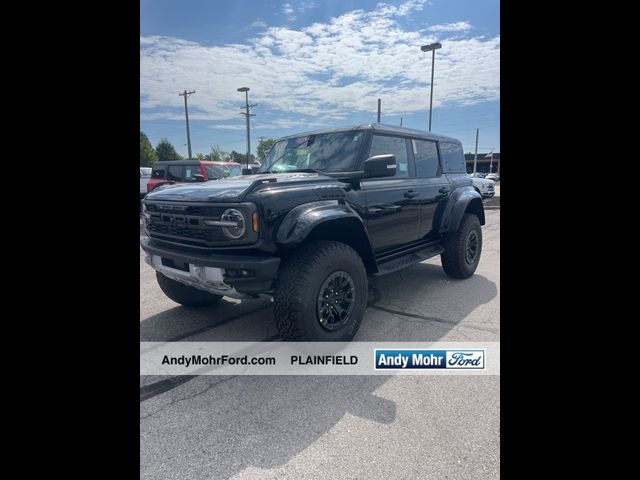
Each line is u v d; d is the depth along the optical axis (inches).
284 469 74.0
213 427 86.6
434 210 178.9
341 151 148.3
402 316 149.9
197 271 110.2
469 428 84.4
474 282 198.2
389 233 151.9
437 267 233.3
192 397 98.3
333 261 112.3
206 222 108.8
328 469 73.8
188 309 162.1
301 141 162.9
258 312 157.6
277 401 96.3
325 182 126.6
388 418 88.7
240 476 72.5
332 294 115.4
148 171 634.8
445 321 144.9
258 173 160.6
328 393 99.3
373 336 131.6
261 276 103.3
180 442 81.6
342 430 85.0
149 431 85.0
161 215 123.2
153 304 169.0
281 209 109.0
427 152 184.2
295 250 114.0
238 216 104.8
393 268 148.7
